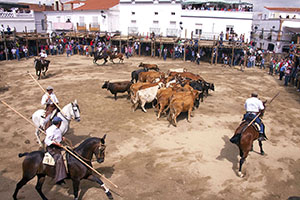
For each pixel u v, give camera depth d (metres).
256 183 8.48
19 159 9.59
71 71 25.41
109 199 7.49
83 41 41.31
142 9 41.00
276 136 12.06
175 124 12.48
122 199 7.55
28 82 20.84
